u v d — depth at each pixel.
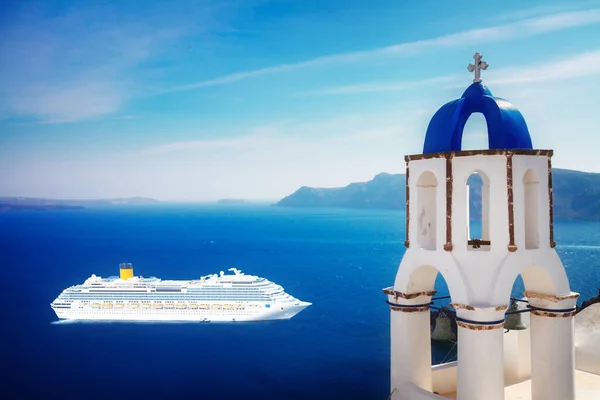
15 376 72.69
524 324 19.70
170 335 96.62
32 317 109.06
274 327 101.69
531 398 16.77
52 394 65.44
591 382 19.22
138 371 75.12
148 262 195.75
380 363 77.88
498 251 14.80
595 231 196.25
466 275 14.84
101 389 67.62
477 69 15.96
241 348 87.62
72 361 80.00
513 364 20.16
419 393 16.16
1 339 92.75
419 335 16.84
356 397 65.75
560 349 15.49
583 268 128.12
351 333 95.62
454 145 15.33
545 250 15.30
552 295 15.41
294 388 68.31
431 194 16.58
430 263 15.74
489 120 15.31
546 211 15.35
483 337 14.41
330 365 77.06
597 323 20.67
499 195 14.80
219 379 71.94
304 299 125.69
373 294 131.25
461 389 14.71
